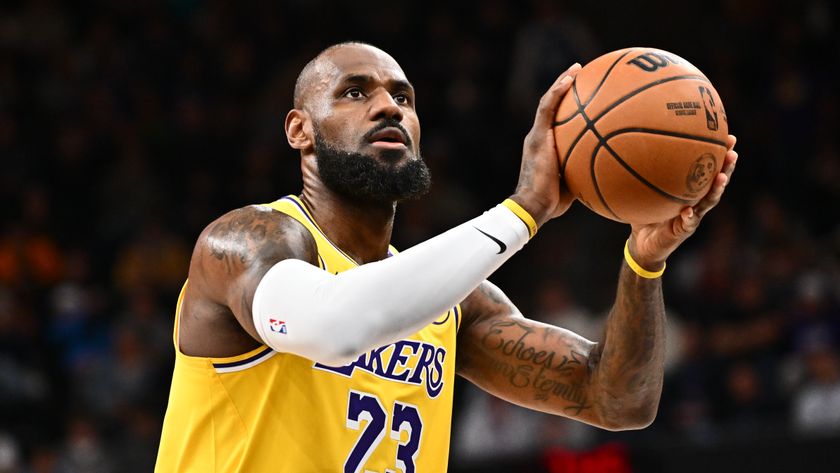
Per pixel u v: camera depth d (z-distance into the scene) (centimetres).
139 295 2027
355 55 727
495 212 627
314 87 726
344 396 660
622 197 636
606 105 630
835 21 2659
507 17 2653
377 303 584
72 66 2547
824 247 2183
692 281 2081
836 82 2541
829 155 2423
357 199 708
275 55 2595
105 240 2272
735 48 2659
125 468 1797
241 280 625
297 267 611
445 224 2267
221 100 2519
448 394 724
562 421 1766
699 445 1574
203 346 664
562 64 2494
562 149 642
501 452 1767
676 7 2802
